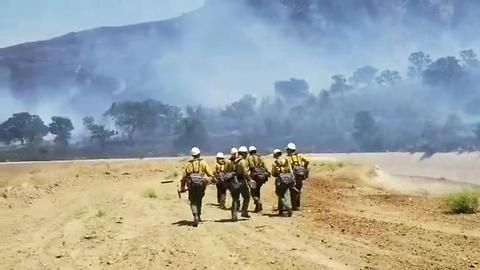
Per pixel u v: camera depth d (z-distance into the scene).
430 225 14.33
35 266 10.27
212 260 10.29
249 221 15.60
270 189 28.23
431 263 9.50
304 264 9.64
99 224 15.72
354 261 9.81
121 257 10.88
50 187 30.20
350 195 24.42
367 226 14.19
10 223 16.75
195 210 14.98
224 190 19.69
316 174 41.78
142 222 15.98
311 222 15.20
